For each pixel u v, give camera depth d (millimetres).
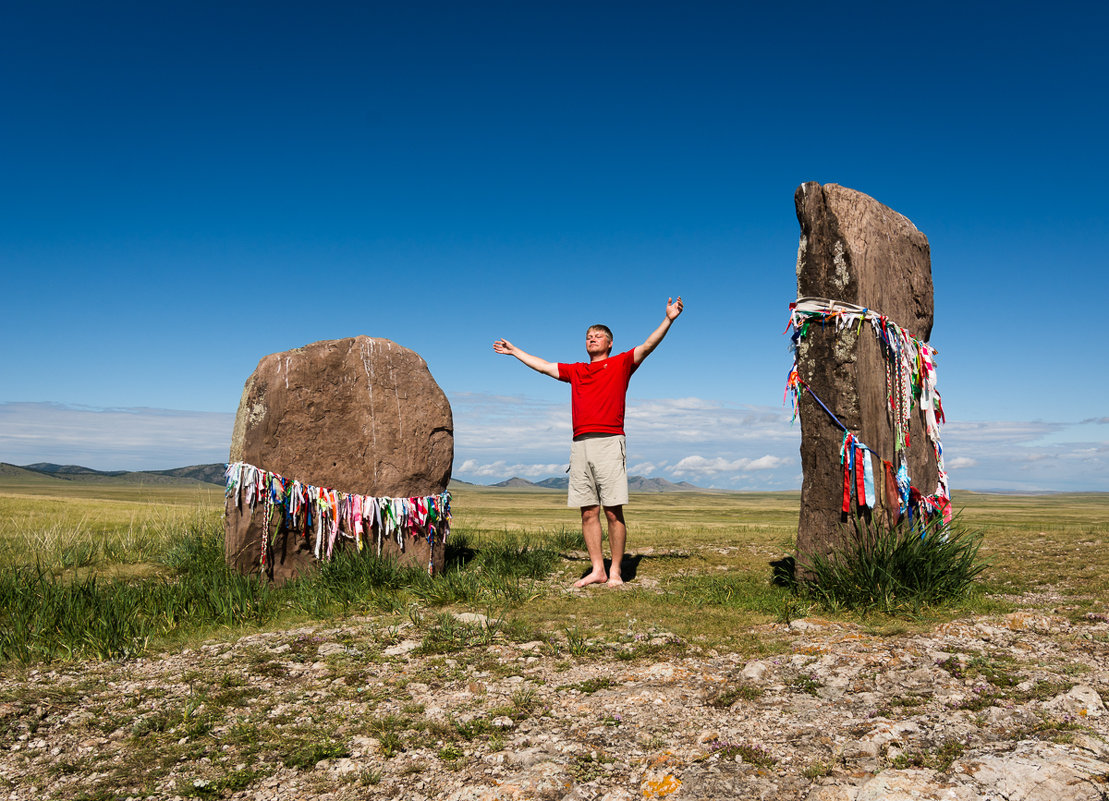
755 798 2232
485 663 3830
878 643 3871
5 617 5062
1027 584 5938
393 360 7090
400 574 6371
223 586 5629
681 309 6082
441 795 2369
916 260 6188
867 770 2385
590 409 6309
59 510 11742
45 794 2504
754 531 12398
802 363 5648
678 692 3234
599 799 2287
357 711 3174
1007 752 2430
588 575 6484
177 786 2521
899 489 5555
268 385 6516
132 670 3957
